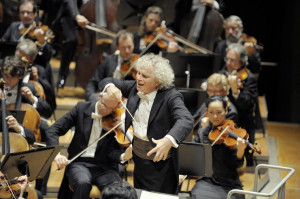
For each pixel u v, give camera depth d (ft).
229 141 34.30
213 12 53.83
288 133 63.67
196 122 40.06
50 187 38.91
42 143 35.47
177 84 50.24
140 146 28.89
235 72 42.88
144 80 27.66
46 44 46.11
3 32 56.34
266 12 70.59
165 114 27.86
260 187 41.81
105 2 52.19
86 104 34.17
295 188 42.57
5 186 26.84
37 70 44.21
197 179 35.55
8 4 55.57
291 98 72.33
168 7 52.16
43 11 52.08
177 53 45.16
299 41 70.90
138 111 28.55
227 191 33.47
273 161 49.21
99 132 33.86
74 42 50.70
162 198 25.93
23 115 32.99
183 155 30.78
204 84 47.57
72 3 50.37
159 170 28.63
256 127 47.16
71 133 46.19
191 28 53.47
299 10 70.18
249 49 49.67
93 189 32.89
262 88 73.10
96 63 51.42
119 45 45.32
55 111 49.88
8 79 35.04
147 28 50.06
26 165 26.81
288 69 71.87
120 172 36.11
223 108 34.91
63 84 51.42
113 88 29.19
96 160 33.91
